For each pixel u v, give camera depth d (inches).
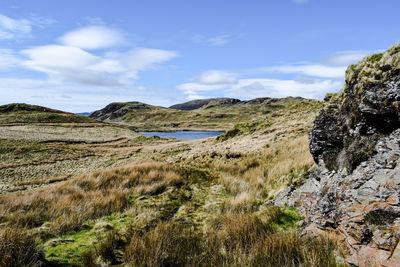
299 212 254.5
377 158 212.8
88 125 3634.4
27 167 1253.7
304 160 421.1
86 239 220.1
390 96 226.8
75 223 257.0
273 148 697.0
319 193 256.7
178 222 263.6
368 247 148.5
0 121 3476.9
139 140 2773.1
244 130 1439.5
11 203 346.0
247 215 235.0
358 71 300.2
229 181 452.1
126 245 200.7
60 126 3321.9
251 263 157.9
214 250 180.7
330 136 314.0
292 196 294.8
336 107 333.4
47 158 1529.3
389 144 212.1
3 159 1449.3
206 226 250.4
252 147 844.6
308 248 168.4
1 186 868.0
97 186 452.8
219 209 306.7
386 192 172.9
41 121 3870.6
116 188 427.8
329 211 207.5
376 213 161.6
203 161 802.2
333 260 153.5
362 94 263.4
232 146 1014.4
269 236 184.1
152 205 333.7
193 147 1565.0
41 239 216.2
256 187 397.1
